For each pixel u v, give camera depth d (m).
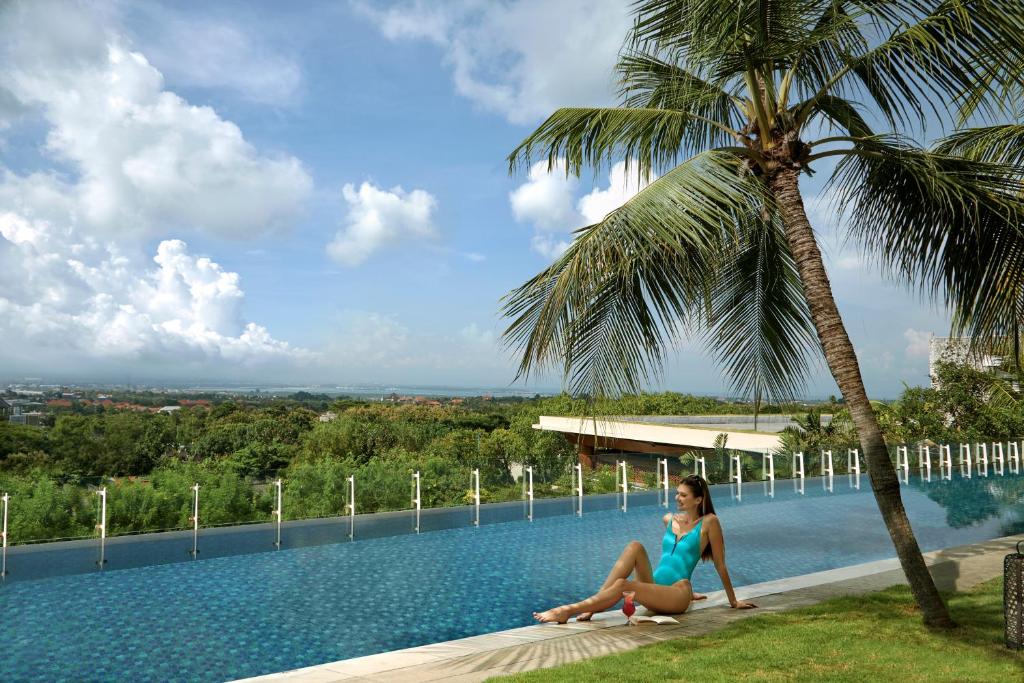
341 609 7.62
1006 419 24.53
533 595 8.24
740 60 5.94
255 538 11.18
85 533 10.54
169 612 7.46
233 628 6.89
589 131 7.32
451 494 14.55
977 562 7.73
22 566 9.23
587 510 14.67
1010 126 7.14
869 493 17.20
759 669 4.20
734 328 7.94
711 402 33.25
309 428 29.80
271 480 12.48
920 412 25.17
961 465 21.91
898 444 21.19
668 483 17.58
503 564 9.95
